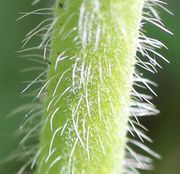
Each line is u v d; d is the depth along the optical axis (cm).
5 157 6
